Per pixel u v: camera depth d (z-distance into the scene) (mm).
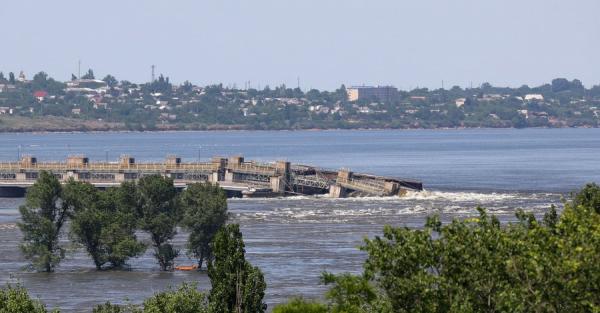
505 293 189250
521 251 195000
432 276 199250
